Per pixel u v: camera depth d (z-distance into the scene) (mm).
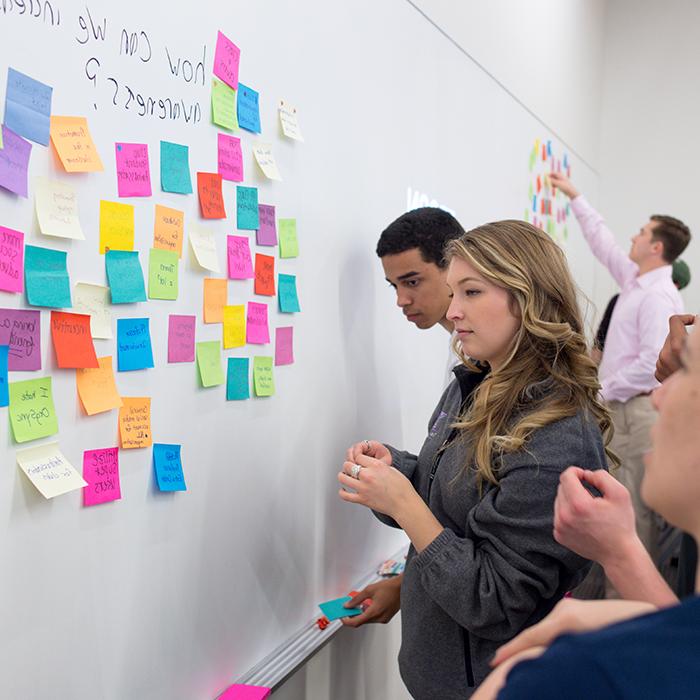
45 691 898
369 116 1716
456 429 1268
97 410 954
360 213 1688
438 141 2170
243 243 1250
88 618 959
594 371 1155
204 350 1161
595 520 802
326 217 1537
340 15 1563
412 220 1588
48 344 888
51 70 869
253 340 1290
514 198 3043
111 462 986
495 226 1196
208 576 1194
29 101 841
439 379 2260
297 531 1467
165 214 1064
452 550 1112
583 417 1118
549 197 3652
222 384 1212
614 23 4840
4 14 806
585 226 3582
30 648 875
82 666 952
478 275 1161
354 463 1256
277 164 1346
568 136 4004
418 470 1387
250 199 1263
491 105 2674
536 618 1148
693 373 491
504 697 453
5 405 831
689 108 4688
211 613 1206
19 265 842
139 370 1029
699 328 501
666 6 4707
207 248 1153
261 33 1283
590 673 421
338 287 1602
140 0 1000
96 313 954
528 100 3172
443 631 1210
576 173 4266
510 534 1083
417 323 1665
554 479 1070
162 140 1054
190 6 1098
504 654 562
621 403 3189
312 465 1519
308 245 1468
